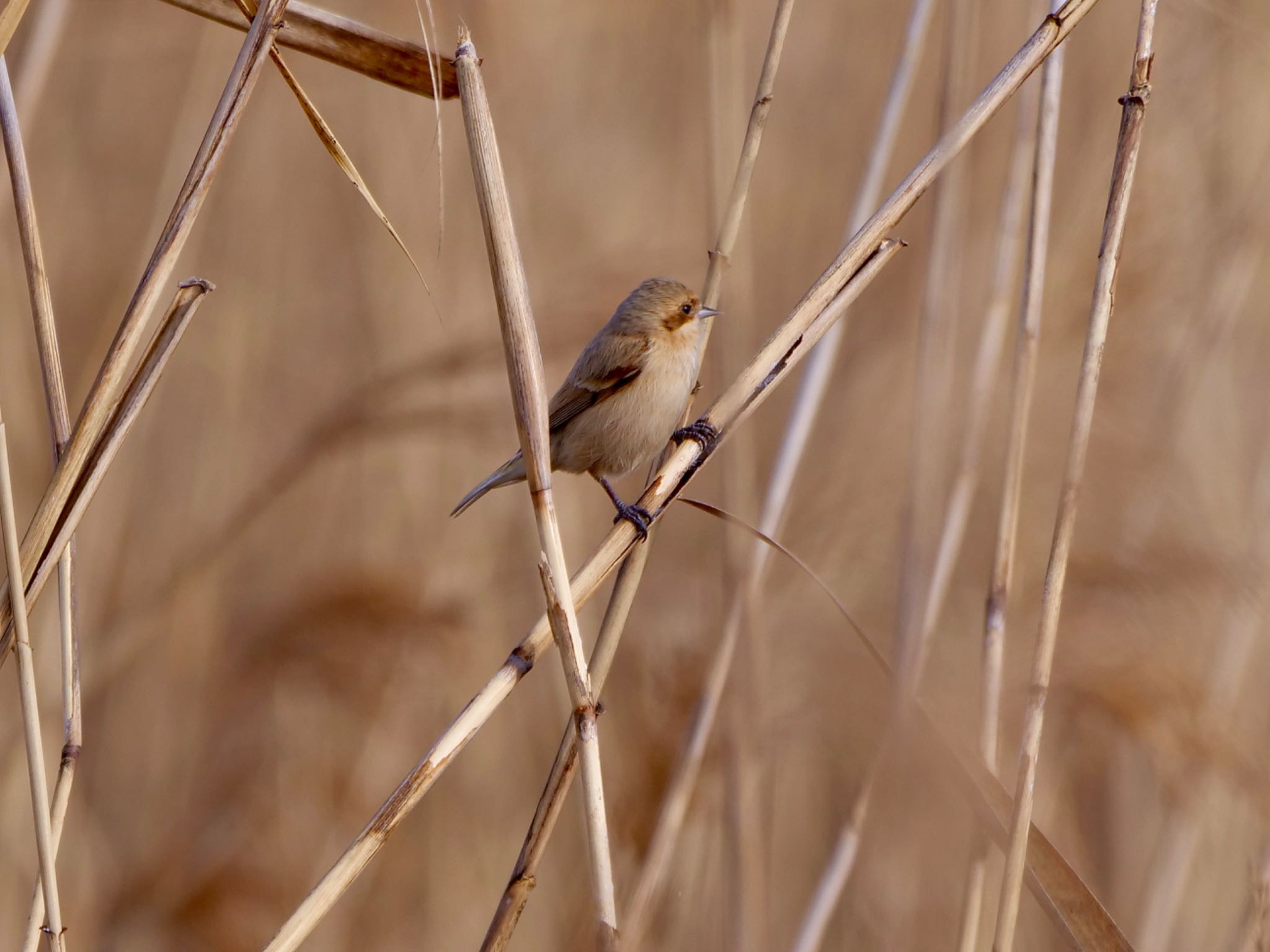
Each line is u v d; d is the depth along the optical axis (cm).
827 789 977
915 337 1286
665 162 1574
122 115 1516
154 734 1202
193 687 1206
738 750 862
